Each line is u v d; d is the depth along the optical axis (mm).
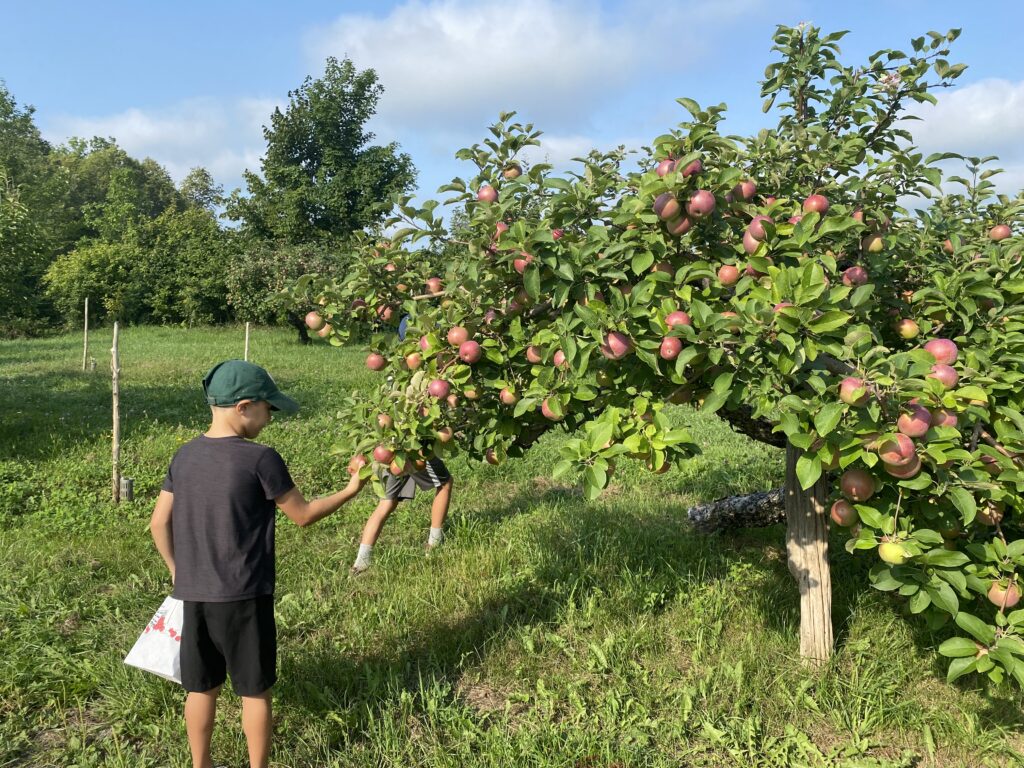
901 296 3316
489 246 2740
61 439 8508
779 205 2959
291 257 26469
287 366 17828
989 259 3049
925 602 2422
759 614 4148
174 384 13852
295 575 4840
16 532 5570
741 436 9484
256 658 2572
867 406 2211
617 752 2975
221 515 2523
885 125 3363
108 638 3875
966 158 3559
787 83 3518
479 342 2945
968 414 2375
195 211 45719
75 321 33812
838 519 2654
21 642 3734
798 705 3326
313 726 3102
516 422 3096
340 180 28750
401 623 4055
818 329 2283
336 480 7527
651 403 2633
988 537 3031
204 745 2674
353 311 3502
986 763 2971
